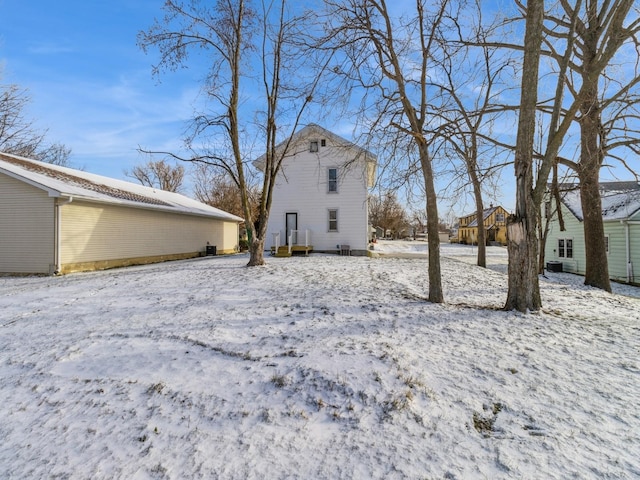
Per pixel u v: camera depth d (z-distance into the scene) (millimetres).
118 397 3111
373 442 2465
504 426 2590
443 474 2146
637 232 13648
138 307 5969
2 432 2668
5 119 20281
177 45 10859
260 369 3529
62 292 7523
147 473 2217
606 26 7922
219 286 7816
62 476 2205
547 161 5426
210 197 34812
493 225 43688
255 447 2439
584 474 2109
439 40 6875
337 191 18922
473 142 9742
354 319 5094
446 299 6645
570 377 3268
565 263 17250
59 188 11344
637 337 4297
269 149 12250
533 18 5250
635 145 8273
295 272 10266
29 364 3781
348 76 7066
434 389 3088
